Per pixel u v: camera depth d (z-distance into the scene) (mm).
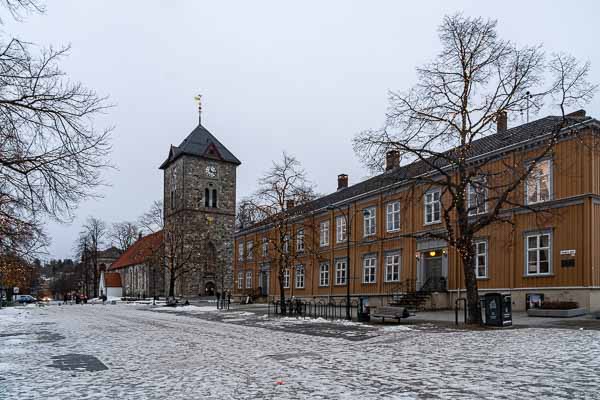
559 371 11039
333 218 49875
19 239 17047
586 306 26828
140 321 31969
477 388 9594
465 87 24062
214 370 12305
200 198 84250
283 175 36312
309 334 21328
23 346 18141
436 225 36812
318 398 9047
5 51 13148
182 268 71375
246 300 57938
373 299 42688
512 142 31688
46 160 13930
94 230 106625
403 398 8930
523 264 30422
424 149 24500
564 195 28578
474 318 23062
